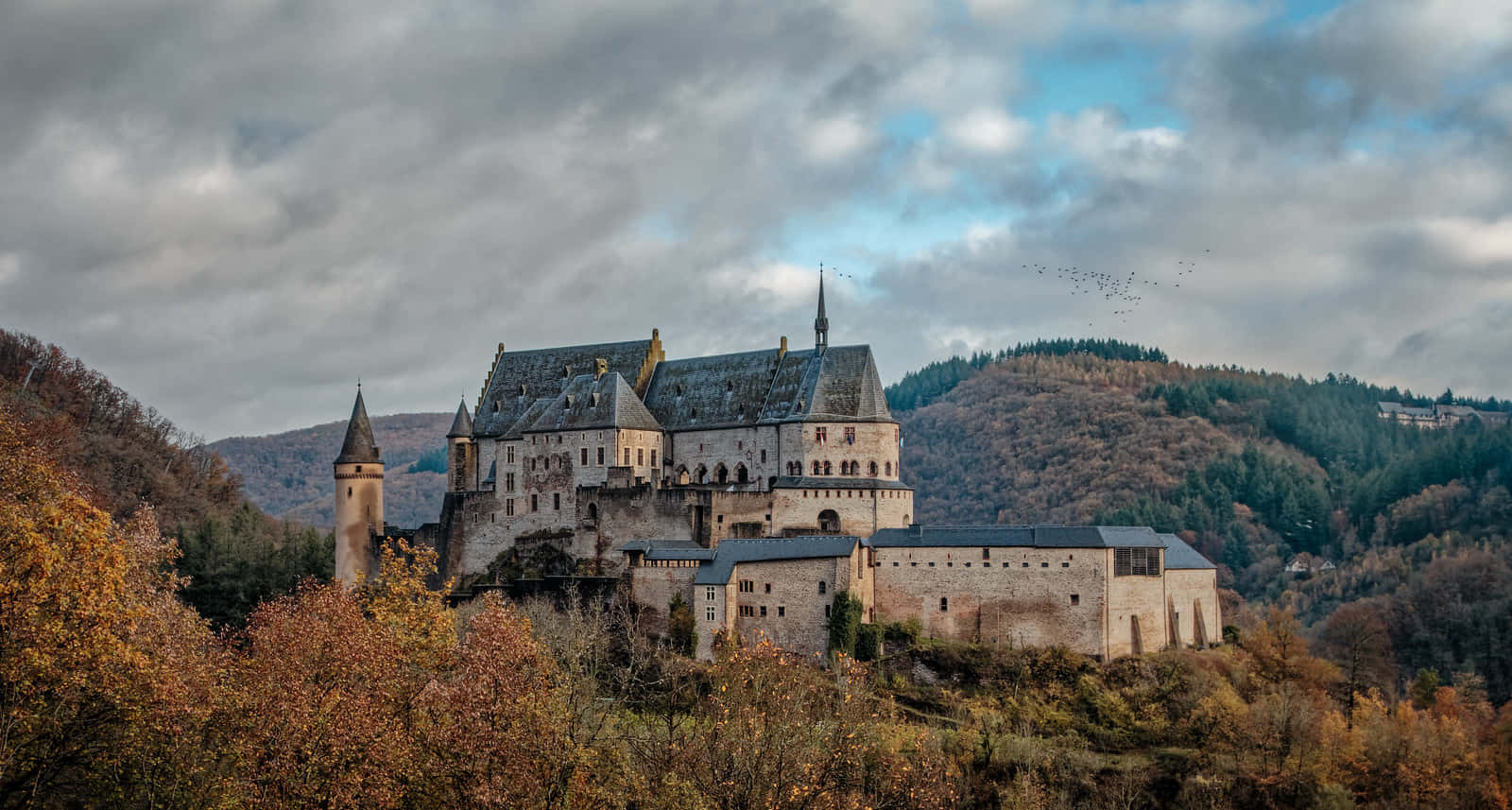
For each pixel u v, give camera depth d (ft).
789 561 552.82
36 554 265.54
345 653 304.30
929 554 562.66
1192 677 537.65
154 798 284.41
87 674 274.36
